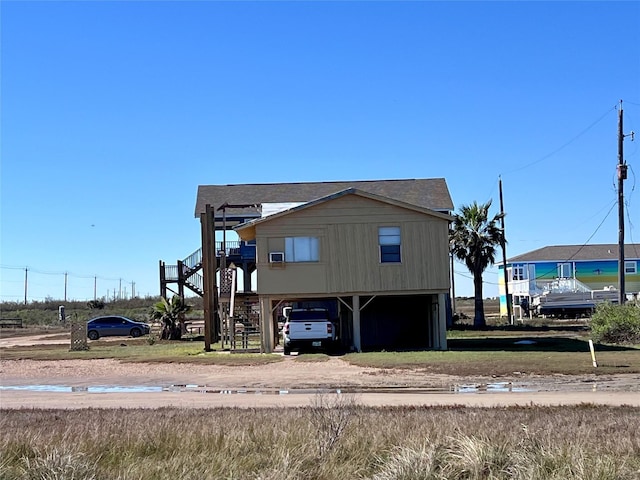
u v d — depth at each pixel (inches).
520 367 835.4
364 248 1125.1
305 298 1167.6
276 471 318.0
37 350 1392.7
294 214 1125.1
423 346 1258.0
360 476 324.5
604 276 2546.8
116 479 316.5
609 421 434.3
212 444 372.2
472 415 462.9
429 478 311.3
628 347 1110.4
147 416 484.1
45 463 320.8
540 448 335.0
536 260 2561.5
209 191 1909.4
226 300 1353.3
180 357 1074.7
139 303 3890.3
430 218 1135.6
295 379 789.9
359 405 534.0
